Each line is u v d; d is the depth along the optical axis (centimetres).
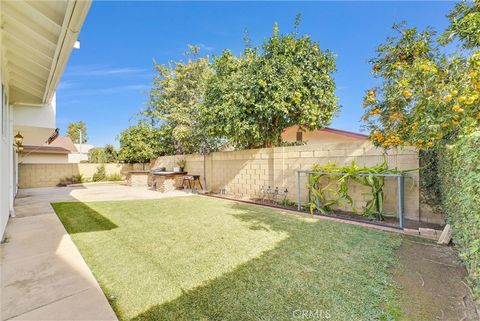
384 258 305
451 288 238
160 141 1516
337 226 457
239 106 741
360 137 1250
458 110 222
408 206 488
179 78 1340
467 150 178
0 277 261
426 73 262
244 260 304
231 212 598
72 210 636
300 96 701
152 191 1105
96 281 254
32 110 689
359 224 474
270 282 249
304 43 727
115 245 361
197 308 208
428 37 330
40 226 472
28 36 336
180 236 404
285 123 817
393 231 422
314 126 796
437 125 251
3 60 400
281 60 703
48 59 399
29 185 1395
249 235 405
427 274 267
